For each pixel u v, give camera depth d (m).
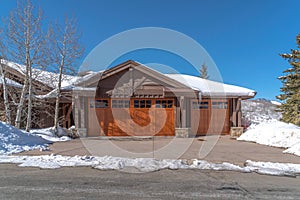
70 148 8.44
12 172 5.07
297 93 18.19
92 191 3.90
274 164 5.78
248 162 6.00
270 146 8.88
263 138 9.98
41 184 4.26
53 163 5.89
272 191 3.92
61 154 7.16
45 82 13.38
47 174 4.93
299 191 3.92
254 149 8.13
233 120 13.34
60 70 12.62
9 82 12.80
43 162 5.99
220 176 4.83
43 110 13.90
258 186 4.18
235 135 12.45
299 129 9.85
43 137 10.71
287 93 20.05
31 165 5.70
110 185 4.23
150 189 4.01
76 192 3.85
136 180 4.54
